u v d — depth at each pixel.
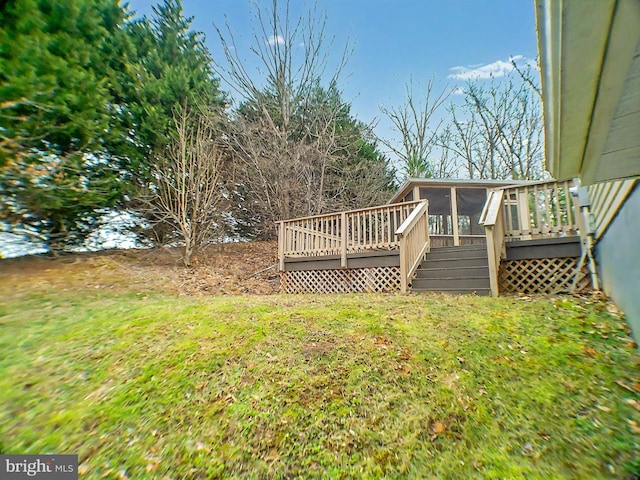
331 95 15.11
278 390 2.67
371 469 1.95
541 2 1.07
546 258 5.46
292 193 12.35
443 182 10.05
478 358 2.98
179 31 11.51
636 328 3.02
